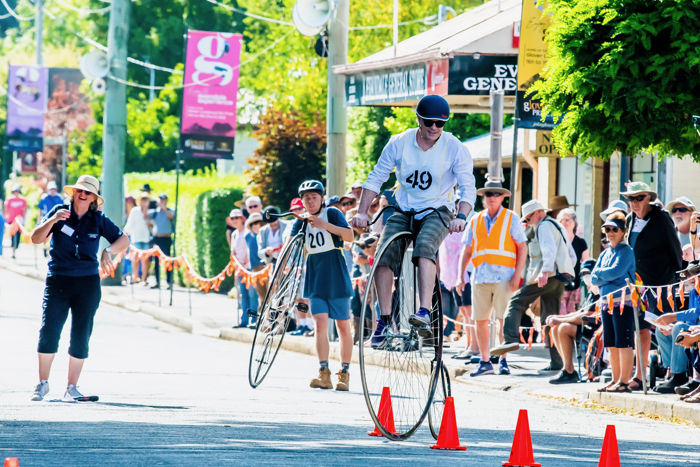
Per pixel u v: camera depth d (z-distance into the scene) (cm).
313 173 6212
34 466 1450
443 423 1727
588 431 2058
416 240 1698
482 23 4050
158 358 3216
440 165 1723
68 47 13175
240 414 2086
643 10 2583
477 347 3184
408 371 1886
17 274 6538
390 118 6075
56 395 2319
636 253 2580
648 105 2544
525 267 3216
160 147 11594
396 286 1731
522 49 3014
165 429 1847
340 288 2608
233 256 4153
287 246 2530
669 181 3522
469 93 3566
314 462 1528
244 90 10156
